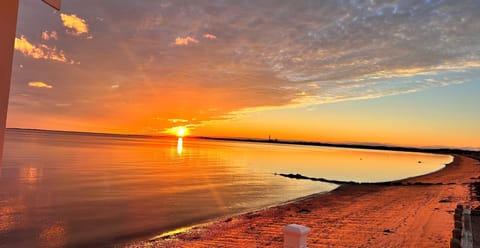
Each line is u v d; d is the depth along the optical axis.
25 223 14.68
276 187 29.75
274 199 22.86
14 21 2.05
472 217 9.14
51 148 70.94
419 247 8.92
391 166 69.19
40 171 34.66
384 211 15.34
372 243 9.55
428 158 123.25
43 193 22.92
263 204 20.72
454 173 42.72
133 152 75.94
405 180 35.03
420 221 12.30
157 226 14.46
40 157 49.16
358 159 94.94
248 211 18.20
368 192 24.72
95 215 16.78
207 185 30.14
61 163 43.22
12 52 2.04
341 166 63.84
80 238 12.45
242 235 11.78
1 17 1.94
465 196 19.20
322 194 24.48
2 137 1.97
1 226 14.09
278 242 10.70
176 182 31.59
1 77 1.95
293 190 27.86
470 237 6.82
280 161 72.88
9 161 41.94
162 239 11.92
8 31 2.00
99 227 14.23
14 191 23.08
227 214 17.44
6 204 18.73
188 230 13.21
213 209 18.89
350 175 46.00
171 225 14.66
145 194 24.11
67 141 111.69
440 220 12.24
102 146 93.94
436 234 10.12
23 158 46.22
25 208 17.92
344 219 13.55
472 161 78.19
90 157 55.34
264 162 67.94
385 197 21.17
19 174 31.69
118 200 21.39
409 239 9.77
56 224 14.70
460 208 8.71
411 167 67.00
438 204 16.53
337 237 10.33
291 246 3.07
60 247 11.40
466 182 28.42
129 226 14.45
